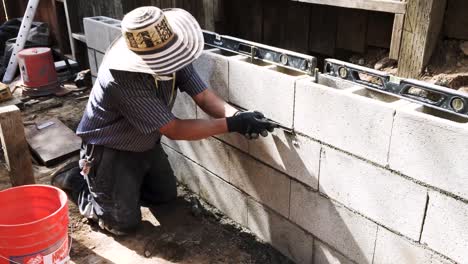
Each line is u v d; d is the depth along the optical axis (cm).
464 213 160
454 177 159
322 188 211
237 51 249
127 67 199
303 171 217
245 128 212
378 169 183
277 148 227
